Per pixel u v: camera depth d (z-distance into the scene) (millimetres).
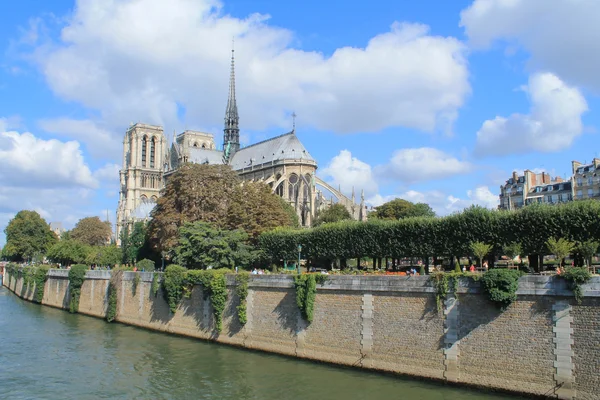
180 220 95500
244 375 47781
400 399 39250
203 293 65000
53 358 57000
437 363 42750
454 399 38562
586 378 35531
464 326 41625
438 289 42969
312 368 48906
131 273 80812
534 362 37906
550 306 37594
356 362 47750
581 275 36000
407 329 44844
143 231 134500
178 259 81812
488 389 39781
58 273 108375
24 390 45875
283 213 101750
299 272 57531
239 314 59000
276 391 42906
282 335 54594
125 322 80250
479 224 57688
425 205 132375
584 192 134750
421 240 62406
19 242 187000
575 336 36250
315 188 164500
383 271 62469
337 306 49906
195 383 46312
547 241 51531
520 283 39031
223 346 60312
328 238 71625
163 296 72312
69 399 43406
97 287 91438
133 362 54469
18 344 64625
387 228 65625
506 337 39375
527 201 146750
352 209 157000
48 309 102750
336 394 41344
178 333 68375
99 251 145875
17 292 140000
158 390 44906
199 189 98500
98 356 57531
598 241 50375
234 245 80375
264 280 56969
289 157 168500
